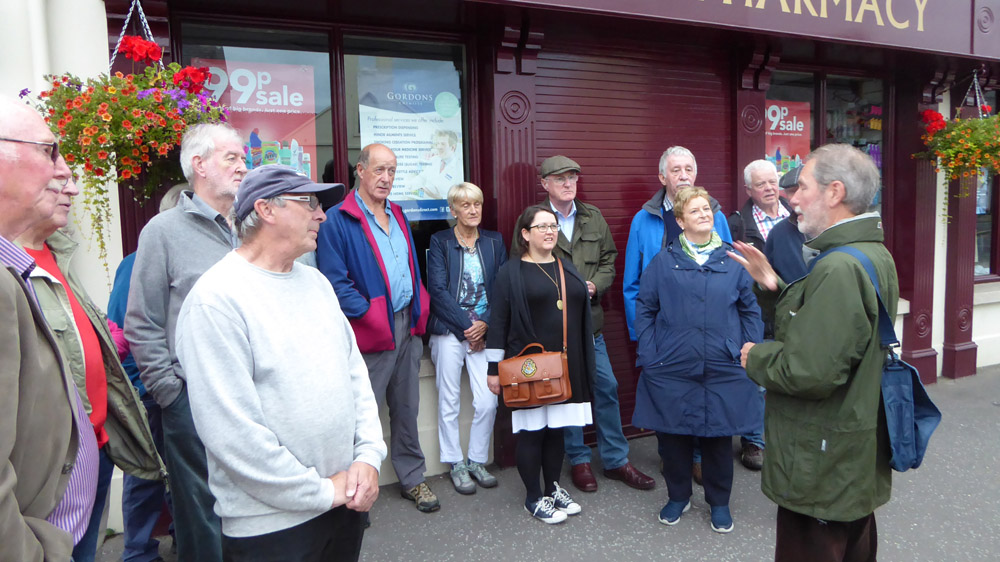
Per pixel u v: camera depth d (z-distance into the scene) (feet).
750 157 15.31
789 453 6.54
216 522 7.57
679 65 14.53
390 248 10.78
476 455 11.96
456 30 12.68
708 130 15.02
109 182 9.79
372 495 5.68
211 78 11.05
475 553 9.63
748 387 9.95
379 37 12.25
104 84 8.35
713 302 9.89
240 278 5.28
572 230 12.50
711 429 9.78
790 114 16.49
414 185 12.80
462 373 12.69
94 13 9.58
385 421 12.17
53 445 4.27
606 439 12.18
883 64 16.78
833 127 17.21
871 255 6.32
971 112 17.81
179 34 10.70
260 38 11.38
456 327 11.39
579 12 11.75
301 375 5.34
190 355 5.07
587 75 13.53
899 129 17.66
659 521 10.57
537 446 10.50
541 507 10.55
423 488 11.16
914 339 17.69
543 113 13.16
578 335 10.37
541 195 13.23
